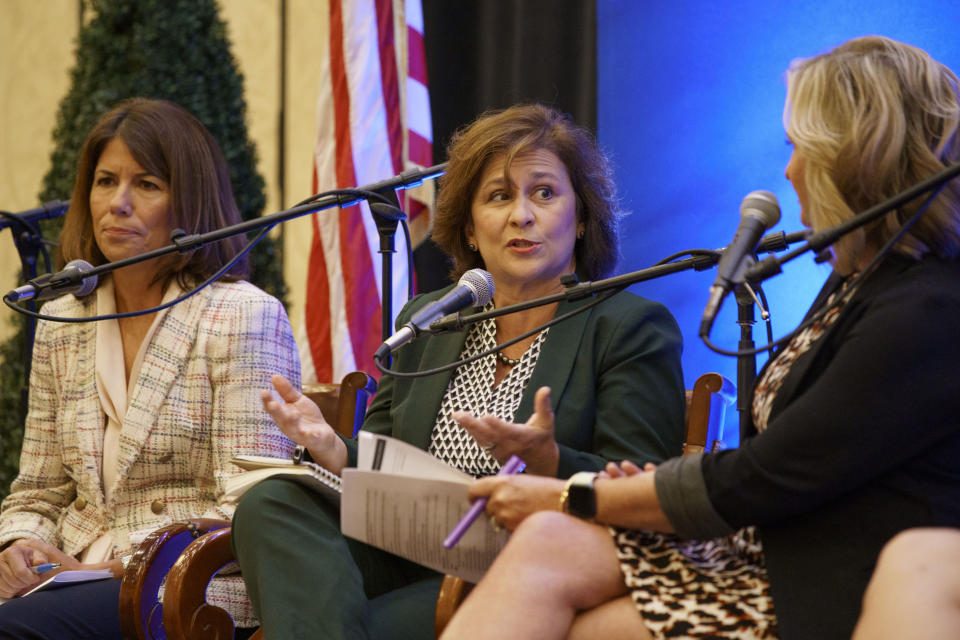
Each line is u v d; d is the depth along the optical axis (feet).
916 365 13.19
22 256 27.30
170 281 23.86
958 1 33.14
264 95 46.19
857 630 11.48
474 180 21.76
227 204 24.98
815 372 14.34
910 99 14.56
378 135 37.83
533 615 13.32
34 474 23.65
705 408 20.85
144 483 22.68
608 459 18.81
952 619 10.77
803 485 13.48
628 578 13.91
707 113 37.35
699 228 37.27
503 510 15.02
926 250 14.21
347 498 15.34
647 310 20.66
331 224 37.88
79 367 23.49
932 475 13.51
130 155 23.63
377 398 22.49
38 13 50.98
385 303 22.82
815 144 14.74
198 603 18.44
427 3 40.96
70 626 19.88
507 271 20.93
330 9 38.70
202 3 40.98
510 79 40.04
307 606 16.60
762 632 13.37
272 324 23.38
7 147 51.21
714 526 13.96
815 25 35.65
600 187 22.08
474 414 20.56
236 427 22.38
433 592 18.20
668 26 38.01
